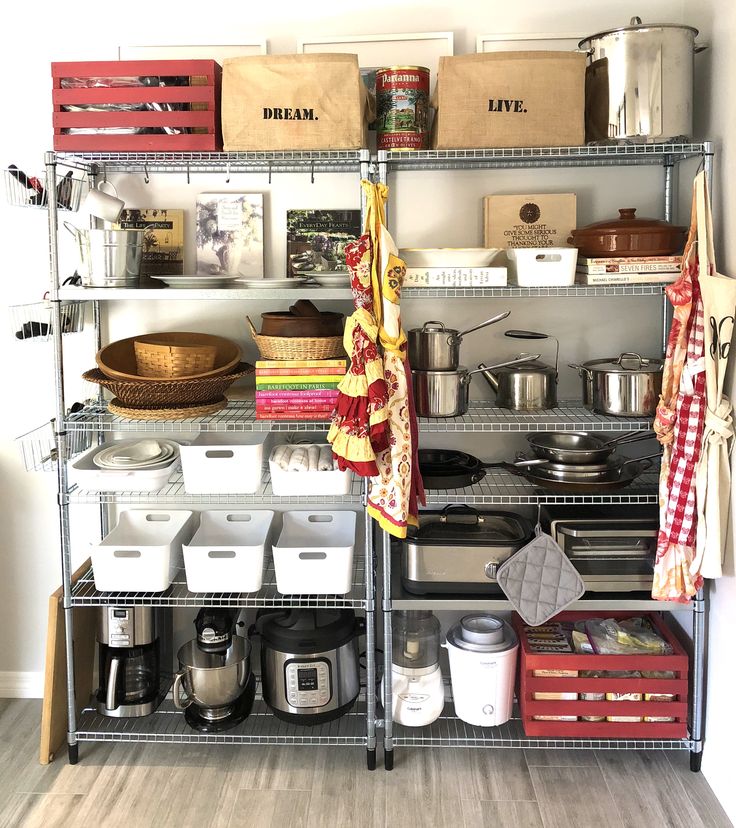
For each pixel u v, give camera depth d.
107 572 2.48
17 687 2.90
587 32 2.58
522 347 2.73
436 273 2.34
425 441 2.81
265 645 2.59
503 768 2.50
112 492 2.69
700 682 2.43
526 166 2.64
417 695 2.52
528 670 2.47
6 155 2.69
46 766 2.52
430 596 2.48
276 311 2.66
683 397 2.30
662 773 2.48
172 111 2.35
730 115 2.27
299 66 2.26
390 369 2.29
